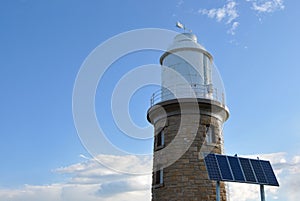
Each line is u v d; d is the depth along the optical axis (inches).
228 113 1096.8
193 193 959.0
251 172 850.1
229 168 839.7
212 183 974.4
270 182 844.0
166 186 989.8
